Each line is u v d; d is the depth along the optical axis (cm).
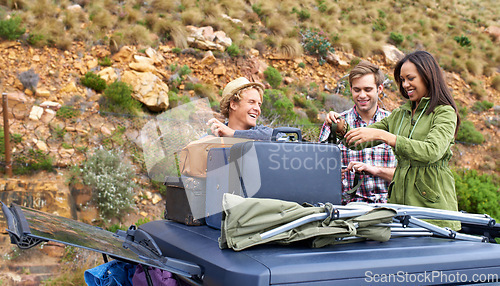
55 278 491
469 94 1688
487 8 2697
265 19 1627
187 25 1397
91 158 780
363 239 152
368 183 271
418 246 151
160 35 1295
